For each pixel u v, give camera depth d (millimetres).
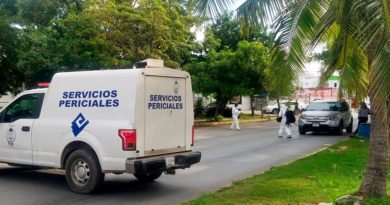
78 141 8805
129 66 23109
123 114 8398
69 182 8953
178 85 9367
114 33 23141
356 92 9039
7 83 26281
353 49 8164
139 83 8438
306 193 8281
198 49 32250
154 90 8766
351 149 15305
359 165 11648
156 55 23500
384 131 7516
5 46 23875
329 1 7465
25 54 22016
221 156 14719
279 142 19453
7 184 9742
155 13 23500
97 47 22719
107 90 8648
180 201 8234
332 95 24656
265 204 7480
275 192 8367
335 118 22812
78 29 22641
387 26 5738
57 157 9156
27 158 9648
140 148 8391
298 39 7598
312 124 23000
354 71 8688
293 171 10719
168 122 9062
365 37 6398
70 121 8984
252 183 9250
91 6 24594
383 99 5949
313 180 9570
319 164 11828
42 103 9570
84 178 8781
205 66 31688
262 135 23234
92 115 8727
